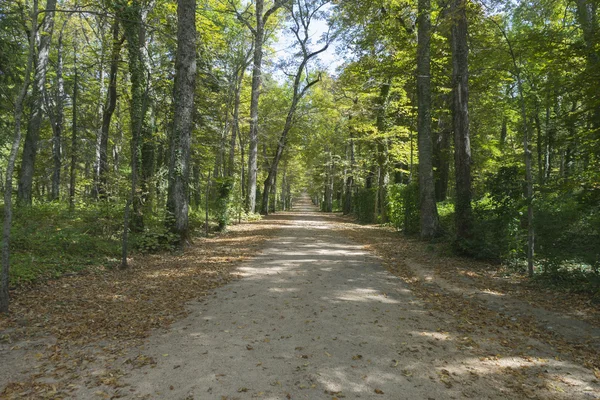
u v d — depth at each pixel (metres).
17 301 6.07
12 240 8.98
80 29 22.58
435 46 15.78
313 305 6.23
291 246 13.27
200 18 16.83
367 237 16.44
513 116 19.70
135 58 11.92
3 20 12.12
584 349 4.57
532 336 5.00
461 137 11.56
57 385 3.54
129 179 11.84
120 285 7.41
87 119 21.66
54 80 22.73
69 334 4.87
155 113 15.16
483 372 3.89
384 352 4.35
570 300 6.65
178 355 4.22
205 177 23.33
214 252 11.67
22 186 15.62
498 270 9.23
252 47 26.30
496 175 9.89
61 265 8.32
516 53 9.34
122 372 3.81
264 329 5.08
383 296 6.93
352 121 21.58
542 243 7.90
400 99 21.55
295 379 3.66
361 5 15.29
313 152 36.31
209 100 21.61
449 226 15.62
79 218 12.52
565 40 8.64
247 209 27.48
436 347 4.54
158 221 13.74
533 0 11.50
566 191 7.86
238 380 3.63
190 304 6.30
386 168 22.67
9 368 3.91
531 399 3.37
